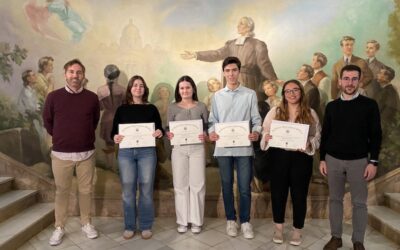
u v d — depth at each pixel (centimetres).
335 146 253
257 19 337
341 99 256
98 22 344
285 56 337
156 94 349
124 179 291
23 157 355
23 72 348
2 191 340
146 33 345
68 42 346
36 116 351
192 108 299
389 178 337
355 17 328
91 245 282
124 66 347
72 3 343
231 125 283
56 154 284
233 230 299
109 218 351
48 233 307
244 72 341
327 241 288
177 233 308
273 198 279
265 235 303
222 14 339
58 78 349
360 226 252
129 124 289
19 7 343
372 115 245
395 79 329
